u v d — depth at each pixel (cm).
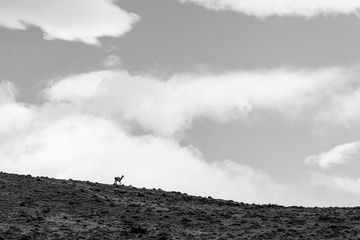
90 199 15962
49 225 13488
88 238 12500
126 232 12988
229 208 16025
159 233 12925
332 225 13375
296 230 13162
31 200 15412
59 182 17800
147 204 15912
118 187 18212
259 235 12800
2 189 16275
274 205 16662
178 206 15962
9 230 12838
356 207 15975
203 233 13150
